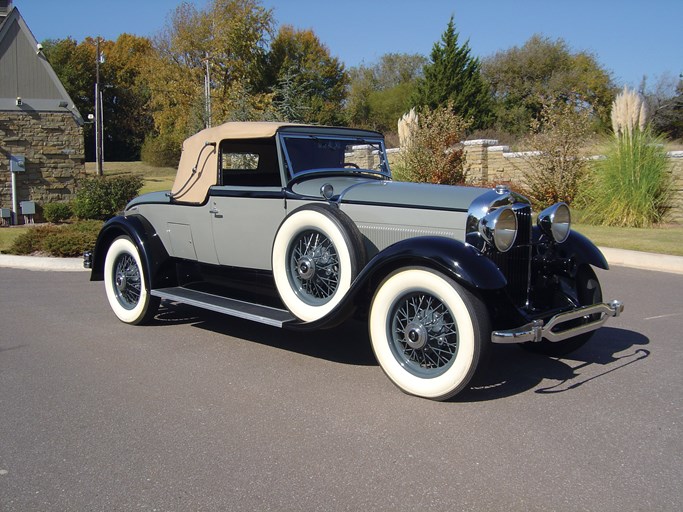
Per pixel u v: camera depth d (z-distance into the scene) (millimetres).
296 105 20297
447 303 3902
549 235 4766
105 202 19188
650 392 4293
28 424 3848
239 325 6312
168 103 42438
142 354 5312
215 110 26484
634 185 12742
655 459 3287
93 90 54594
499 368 4852
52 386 4535
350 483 3066
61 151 20125
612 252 9969
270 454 3395
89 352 5395
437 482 3064
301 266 4695
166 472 3209
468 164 17359
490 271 3826
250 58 41469
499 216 4074
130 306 6367
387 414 3918
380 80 65688
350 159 5668
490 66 44188
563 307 4688
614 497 2904
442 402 4109
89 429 3762
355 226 4551
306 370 4812
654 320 6340
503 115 39906
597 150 13945
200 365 4980
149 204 6207
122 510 2854
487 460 3285
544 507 2826
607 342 5582
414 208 4488
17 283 8859
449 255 3871
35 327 6301
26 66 19547
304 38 47781
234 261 5492
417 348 4109
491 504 2857
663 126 31859
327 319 4391
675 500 2875
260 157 5910
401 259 4066
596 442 3496
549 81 42375
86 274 9664
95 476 3174
